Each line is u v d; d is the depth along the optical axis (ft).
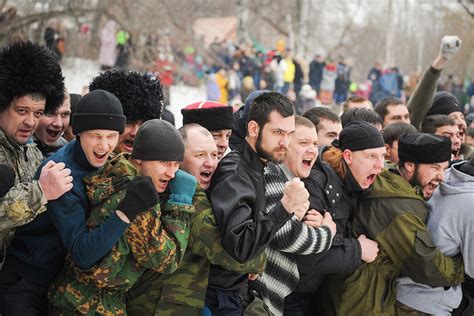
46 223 12.94
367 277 15.96
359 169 15.88
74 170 12.78
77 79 74.54
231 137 18.88
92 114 12.67
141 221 12.10
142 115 14.79
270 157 14.21
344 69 105.91
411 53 193.26
